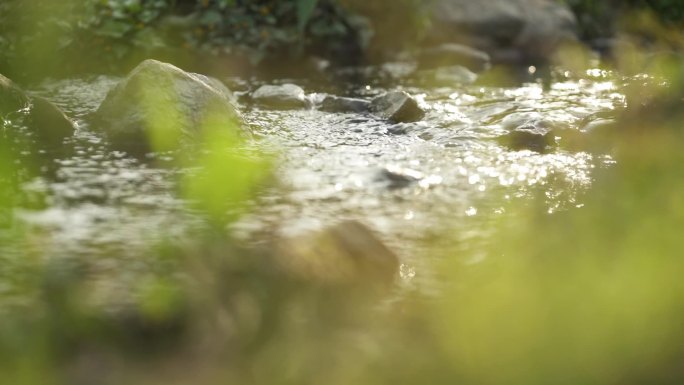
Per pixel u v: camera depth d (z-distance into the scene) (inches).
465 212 238.5
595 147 318.0
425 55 578.6
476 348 131.9
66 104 392.8
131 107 326.0
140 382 125.6
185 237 205.0
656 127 316.5
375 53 581.6
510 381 122.8
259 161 292.0
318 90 464.8
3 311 150.9
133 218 225.6
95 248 199.2
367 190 261.0
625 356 124.7
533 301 142.4
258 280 157.4
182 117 317.1
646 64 509.7
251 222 222.8
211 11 526.9
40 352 129.0
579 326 132.0
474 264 190.7
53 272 176.4
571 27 634.8
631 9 684.1
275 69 526.6
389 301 165.0
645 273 145.4
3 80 342.6
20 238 207.0
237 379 127.3
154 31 508.4
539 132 329.1
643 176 247.4
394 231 220.8
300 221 226.8
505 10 622.2
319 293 157.8
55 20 487.2
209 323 142.9
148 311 146.7
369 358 132.5
